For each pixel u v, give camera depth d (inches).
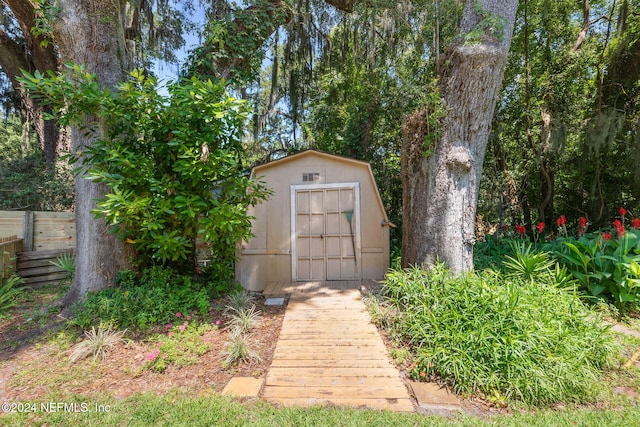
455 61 164.2
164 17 286.0
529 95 303.6
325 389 96.9
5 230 213.2
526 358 97.7
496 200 311.7
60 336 126.5
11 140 400.2
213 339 127.8
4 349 120.9
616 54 265.0
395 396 94.0
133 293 144.7
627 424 80.9
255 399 92.4
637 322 145.1
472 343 104.3
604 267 159.8
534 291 134.4
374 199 217.6
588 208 321.7
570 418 83.9
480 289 126.6
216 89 148.2
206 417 83.0
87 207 157.3
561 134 282.0
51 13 149.2
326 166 220.8
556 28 295.6
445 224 163.9
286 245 218.2
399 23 251.4
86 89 131.3
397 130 328.2
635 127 271.0
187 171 142.3
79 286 156.0
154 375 105.7
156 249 160.4
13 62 290.2
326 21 341.4
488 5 160.9
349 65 362.6
